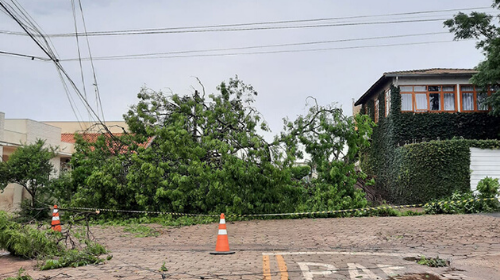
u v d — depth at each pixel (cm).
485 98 2412
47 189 1991
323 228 1316
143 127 1873
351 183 1719
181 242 1127
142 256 868
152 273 665
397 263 733
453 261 748
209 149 1709
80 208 1580
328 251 904
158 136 1750
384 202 1986
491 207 1620
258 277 622
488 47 2175
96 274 661
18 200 2350
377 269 678
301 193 1717
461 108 2475
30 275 658
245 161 1675
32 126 2509
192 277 629
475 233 1102
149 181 1681
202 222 1564
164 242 1130
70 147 2962
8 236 830
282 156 1675
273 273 651
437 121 2448
